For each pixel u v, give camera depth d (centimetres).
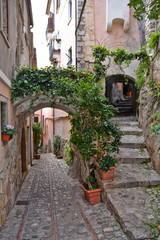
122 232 314
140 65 666
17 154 560
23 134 763
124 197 389
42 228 348
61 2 1203
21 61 731
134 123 790
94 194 432
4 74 371
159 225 293
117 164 540
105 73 661
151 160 536
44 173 812
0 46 349
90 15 758
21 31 700
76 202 461
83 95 466
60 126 1260
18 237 319
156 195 394
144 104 674
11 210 429
